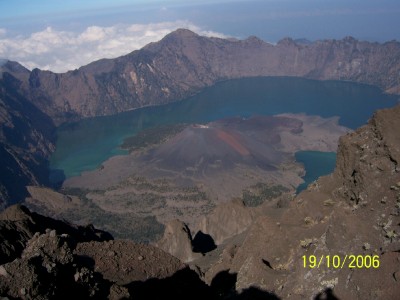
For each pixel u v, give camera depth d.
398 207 38.12
